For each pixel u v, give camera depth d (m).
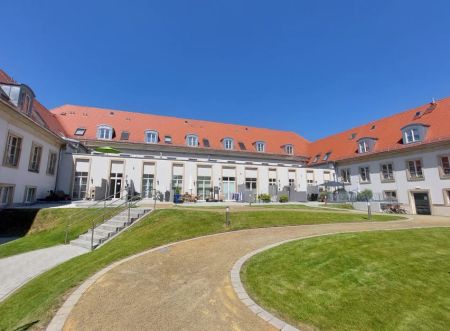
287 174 33.91
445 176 23.58
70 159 25.19
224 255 8.14
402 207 26.64
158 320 4.46
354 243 9.16
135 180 26.62
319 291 5.67
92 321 4.43
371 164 31.11
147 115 38.53
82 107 35.97
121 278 6.42
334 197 31.27
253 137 42.12
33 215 15.94
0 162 16.41
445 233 11.34
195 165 29.20
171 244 9.70
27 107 20.55
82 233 13.23
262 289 5.69
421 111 29.28
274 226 12.89
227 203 25.44
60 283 6.52
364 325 4.47
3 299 6.48
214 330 4.16
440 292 5.83
